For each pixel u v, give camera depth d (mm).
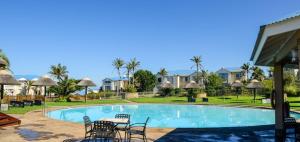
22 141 10227
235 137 11398
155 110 29953
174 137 11305
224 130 12766
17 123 14398
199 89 47906
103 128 8977
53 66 53219
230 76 74125
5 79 21109
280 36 6828
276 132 11633
